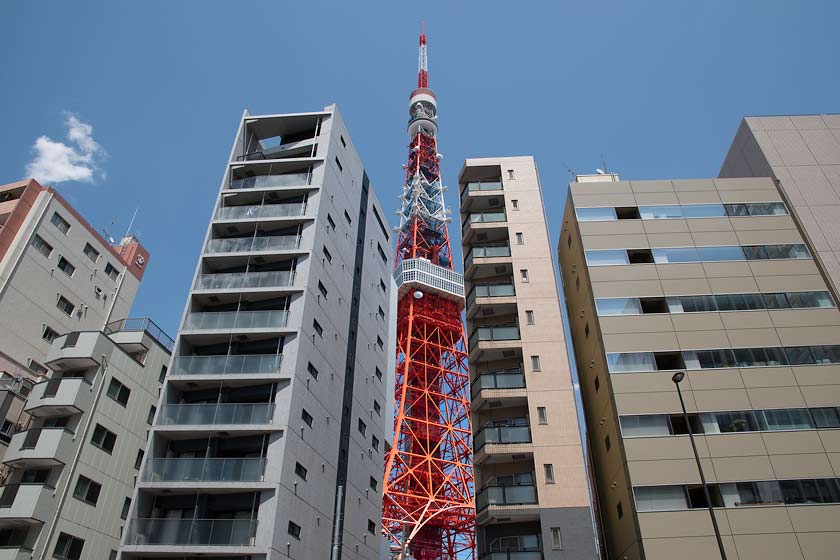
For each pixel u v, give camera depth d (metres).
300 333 34.19
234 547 27.50
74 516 34.34
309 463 32.91
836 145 43.31
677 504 30.06
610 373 34.38
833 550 28.45
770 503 29.80
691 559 28.59
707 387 33.53
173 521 28.48
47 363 38.41
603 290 37.69
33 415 37.06
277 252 37.19
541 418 37.16
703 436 31.97
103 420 37.59
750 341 35.16
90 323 50.78
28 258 46.03
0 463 34.59
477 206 48.34
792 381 33.56
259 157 44.12
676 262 38.72
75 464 35.00
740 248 39.16
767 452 31.25
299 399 32.84
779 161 42.97
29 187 48.66
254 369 32.97
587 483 34.50
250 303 36.31
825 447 31.25
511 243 44.84
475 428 39.56
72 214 50.91
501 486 35.34
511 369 40.84
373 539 41.28
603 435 36.12
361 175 50.03
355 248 45.97
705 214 40.88
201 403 32.62
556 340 39.97
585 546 32.59
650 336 35.62
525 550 33.59
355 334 43.50
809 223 39.94
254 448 31.06
